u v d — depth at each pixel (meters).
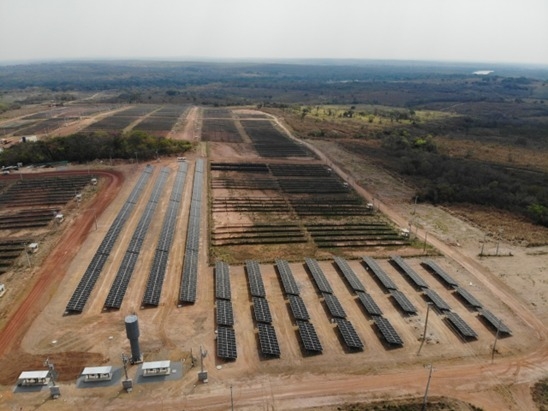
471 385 56.06
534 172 167.62
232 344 60.97
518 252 96.00
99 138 168.50
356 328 67.12
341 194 134.62
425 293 76.81
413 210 122.44
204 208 116.94
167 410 50.72
